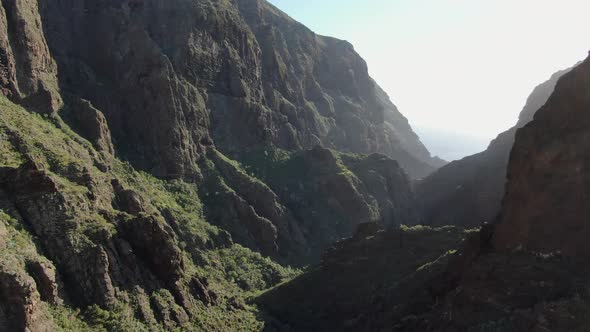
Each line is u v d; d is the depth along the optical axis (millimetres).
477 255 40531
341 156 136250
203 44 113375
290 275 85188
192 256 75250
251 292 74375
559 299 31219
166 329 44594
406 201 133500
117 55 97812
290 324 60844
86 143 72875
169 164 91812
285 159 121562
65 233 43312
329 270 69750
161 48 104562
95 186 54250
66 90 87188
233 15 128250
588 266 32625
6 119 59281
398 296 53188
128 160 87812
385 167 134000
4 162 49281
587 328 28703
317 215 109750
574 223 34438
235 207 93812
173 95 95625
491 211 111125
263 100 131375
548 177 36281
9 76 69125
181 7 112750
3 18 70438
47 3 96250
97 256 42906
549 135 37594
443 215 125500
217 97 114812
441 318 36812
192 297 51938
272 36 153250
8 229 39969
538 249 35094
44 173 45875
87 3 103375
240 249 85125
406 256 65625
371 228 76000
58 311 37656
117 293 43156
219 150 109812
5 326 32156
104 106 92000
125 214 50625
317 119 167625
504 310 32938
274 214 99312
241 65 123688
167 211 78125
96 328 39219
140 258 48438
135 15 104625
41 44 78188
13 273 33625
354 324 54688
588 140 35406
